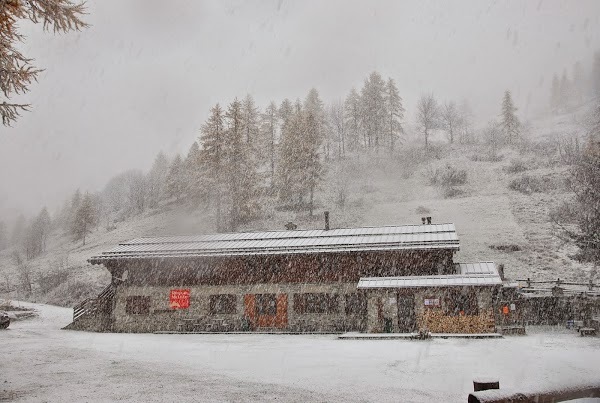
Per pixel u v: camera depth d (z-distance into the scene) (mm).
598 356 15141
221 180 52750
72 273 57750
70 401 9352
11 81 8984
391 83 88375
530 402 4645
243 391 10570
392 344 20016
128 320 30047
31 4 8789
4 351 17328
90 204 89875
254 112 71938
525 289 29750
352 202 62062
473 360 14867
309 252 28203
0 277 67750
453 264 27781
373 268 28031
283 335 25844
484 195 59000
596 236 26719
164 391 10461
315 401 9680
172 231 64438
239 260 29656
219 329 28719
